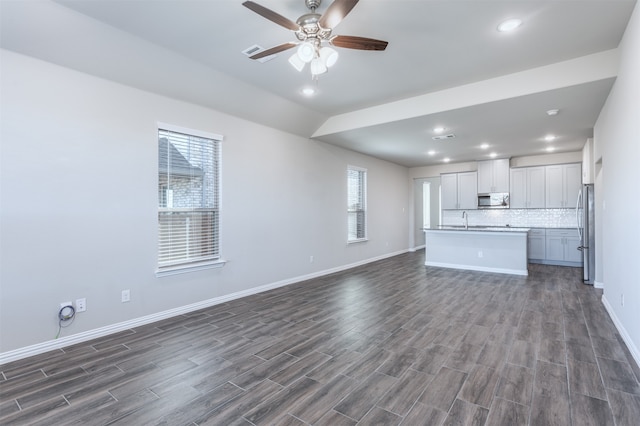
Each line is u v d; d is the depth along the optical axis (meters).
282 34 2.79
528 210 7.54
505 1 2.33
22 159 2.66
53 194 2.82
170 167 3.69
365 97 4.27
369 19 2.53
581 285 5.01
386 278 5.64
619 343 2.85
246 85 3.85
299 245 5.40
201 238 4.00
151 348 2.84
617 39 2.86
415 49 3.00
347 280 5.49
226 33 2.77
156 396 2.11
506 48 3.00
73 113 2.93
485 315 3.66
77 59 2.86
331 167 6.12
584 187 5.14
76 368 2.48
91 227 3.04
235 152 4.37
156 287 3.53
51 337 2.80
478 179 7.90
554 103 3.76
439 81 3.75
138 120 3.38
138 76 3.25
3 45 2.55
